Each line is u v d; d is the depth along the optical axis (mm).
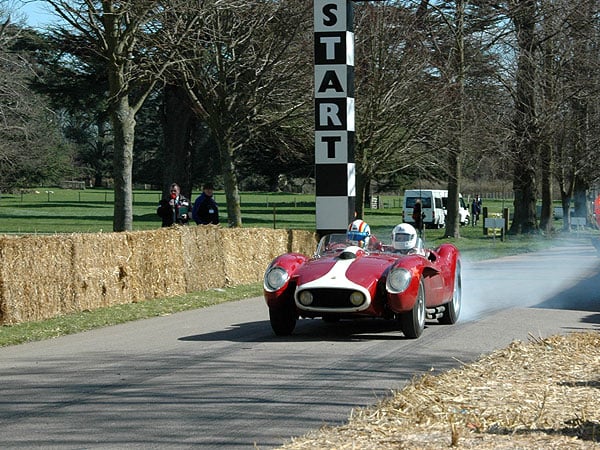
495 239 55906
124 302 21891
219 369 12859
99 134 138500
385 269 15781
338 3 23203
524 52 53188
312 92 39969
